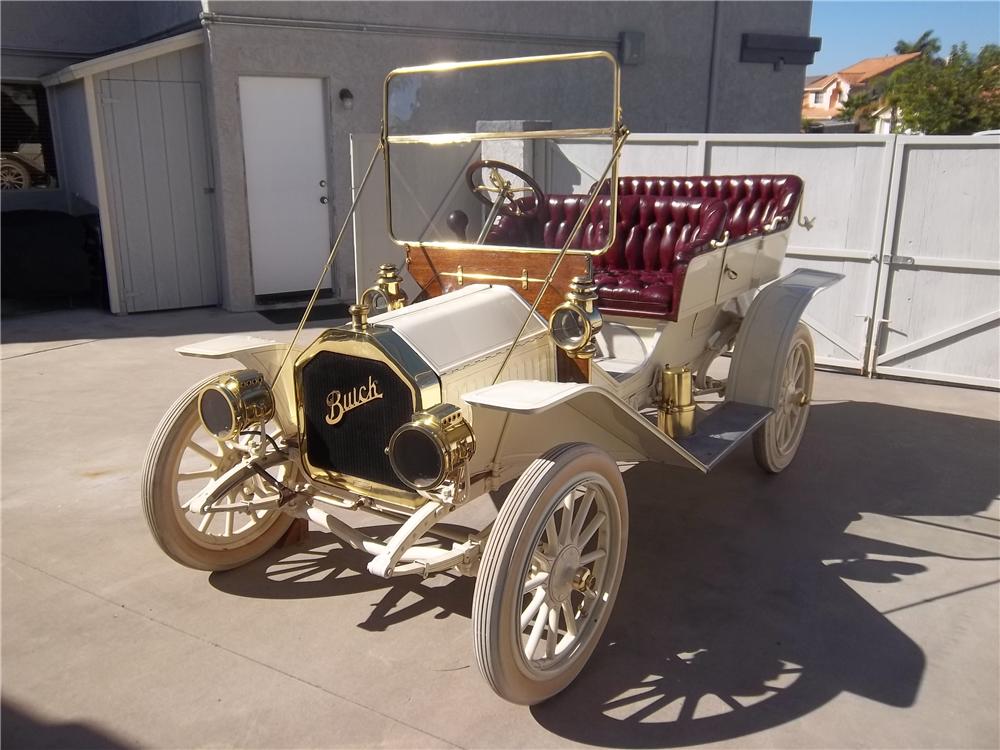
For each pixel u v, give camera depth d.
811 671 2.67
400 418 2.55
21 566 3.29
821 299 6.20
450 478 2.43
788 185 4.50
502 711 2.47
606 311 3.61
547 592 2.50
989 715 2.45
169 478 3.00
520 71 9.91
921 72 32.84
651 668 2.69
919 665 2.70
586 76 10.57
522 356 2.90
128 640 2.80
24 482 4.09
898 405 5.43
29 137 8.99
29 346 6.75
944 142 5.56
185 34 7.68
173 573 3.26
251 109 8.09
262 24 7.85
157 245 8.12
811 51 12.53
